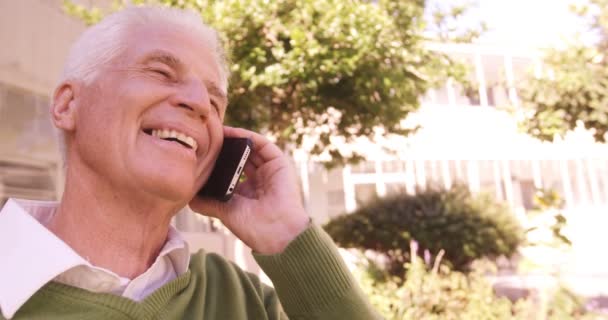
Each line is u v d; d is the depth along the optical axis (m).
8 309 1.00
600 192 14.59
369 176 12.67
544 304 4.67
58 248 1.06
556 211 4.21
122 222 1.17
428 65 5.99
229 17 4.73
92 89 1.17
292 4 5.00
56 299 1.03
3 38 4.79
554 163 14.75
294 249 1.26
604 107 5.55
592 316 4.87
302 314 1.25
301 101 5.56
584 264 12.35
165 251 1.26
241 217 1.39
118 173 1.12
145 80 1.17
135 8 1.27
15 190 4.73
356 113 5.72
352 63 4.89
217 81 1.34
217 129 1.33
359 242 6.93
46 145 5.17
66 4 5.16
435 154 13.24
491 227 6.93
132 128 1.14
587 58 5.79
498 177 14.12
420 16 5.75
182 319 1.23
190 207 1.45
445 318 4.77
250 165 1.51
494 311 4.95
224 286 1.39
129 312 1.06
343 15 4.93
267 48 5.12
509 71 14.20
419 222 6.80
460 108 13.79
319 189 11.52
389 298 5.00
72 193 1.18
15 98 4.89
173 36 1.26
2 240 1.10
